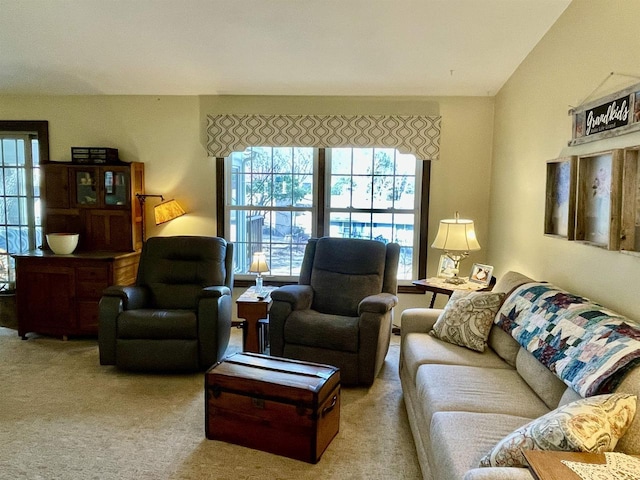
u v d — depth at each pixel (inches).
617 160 85.3
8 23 130.5
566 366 75.7
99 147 178.1
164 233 183.0
